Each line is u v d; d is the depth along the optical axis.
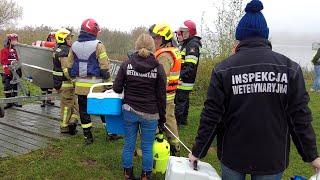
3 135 6.03
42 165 4.75
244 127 2.43
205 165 2.99
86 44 5.15
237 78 2.42
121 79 3.94
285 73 2.39
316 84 11.93
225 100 2.49
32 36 18.17
